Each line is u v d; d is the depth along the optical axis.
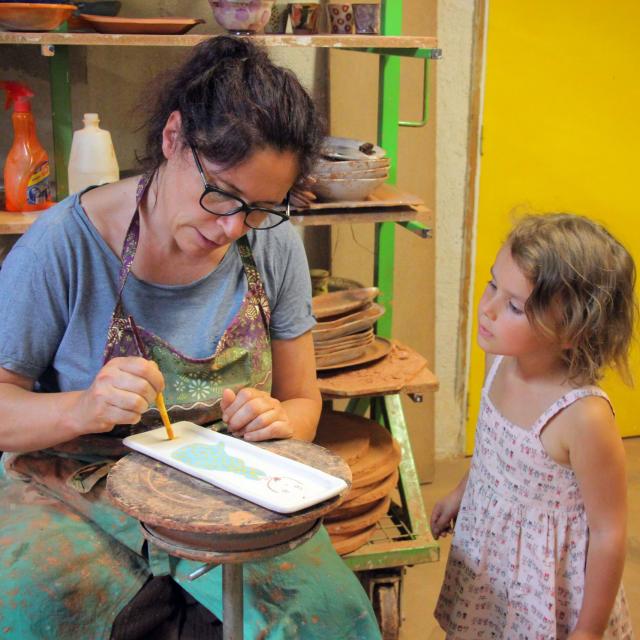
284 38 2.02
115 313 1.58
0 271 1.61
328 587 1.56
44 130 2.43
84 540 1.55
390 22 2.23
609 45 2.96
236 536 1.22
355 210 2.14
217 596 1.52
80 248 1.56
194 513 1.22
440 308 3.08
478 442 1.72
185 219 1.42
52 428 1.47
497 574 1.69
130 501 1.25
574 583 1.61
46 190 2.14
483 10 2.80
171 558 1.56
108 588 1.52
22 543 1.52
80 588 1.50
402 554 2.05
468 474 1.79
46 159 2.13
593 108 3.02
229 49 1.42
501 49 2.87
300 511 1.23
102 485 1.61
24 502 1.62
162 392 1.56
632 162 3.12
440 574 2.59
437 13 2.73
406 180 2.83
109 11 2.19
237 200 1.37
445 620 1.79
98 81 2.43
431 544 2.08
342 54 2.58
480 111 2.91
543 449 1.57
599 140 3.06
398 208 2.18
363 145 2.17
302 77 2.61
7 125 2.37
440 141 2.91
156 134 1.49
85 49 2.39
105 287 1.59
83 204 1.59
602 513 1.54
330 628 1.54
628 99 3.04
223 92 1.34
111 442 1.63
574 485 1.59
